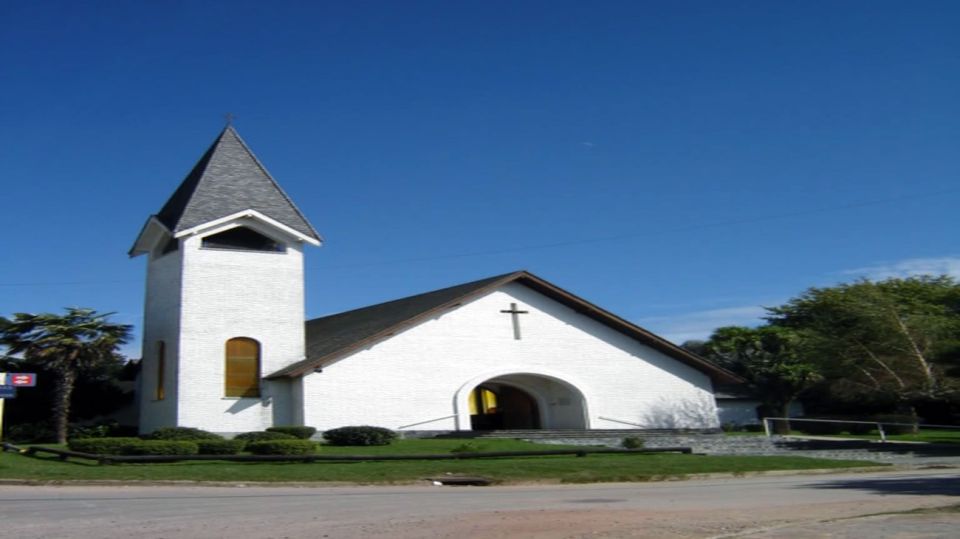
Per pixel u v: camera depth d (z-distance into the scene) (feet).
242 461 72.49
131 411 120.57
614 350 125.49
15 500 49.34
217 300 102.17
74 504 47.55
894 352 141.18
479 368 114.21
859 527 38.58
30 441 98.73
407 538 35.70
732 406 177.99
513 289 119.96
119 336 101.30
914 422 151.64
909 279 207.31
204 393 98.89
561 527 39.27
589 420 120.06
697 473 78.18
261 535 36.40
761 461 88.99
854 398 156.35
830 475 83.41
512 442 97.55
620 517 43.57
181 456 71.00
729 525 40.27
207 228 102.12
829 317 155.74
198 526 39.06
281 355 104.58
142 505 47.52
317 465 72.49
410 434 106.11
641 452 92.12
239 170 108.68
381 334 107.04
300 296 107.55
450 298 115.75
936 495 58.03
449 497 55.67
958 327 140.77
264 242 108.68
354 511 45.57
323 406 101.81
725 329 174.29
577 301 122.42
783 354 158.61
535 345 119.55
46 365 97.35
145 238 110.11
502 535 36.63
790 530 37.65
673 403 127.95
